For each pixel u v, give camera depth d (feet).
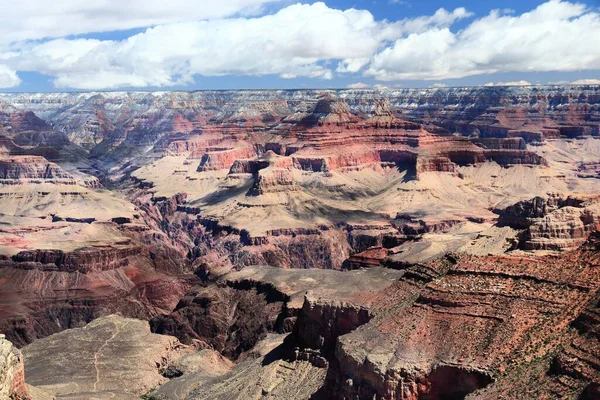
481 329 343.87
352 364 352.90
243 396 457.68
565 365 291.38
